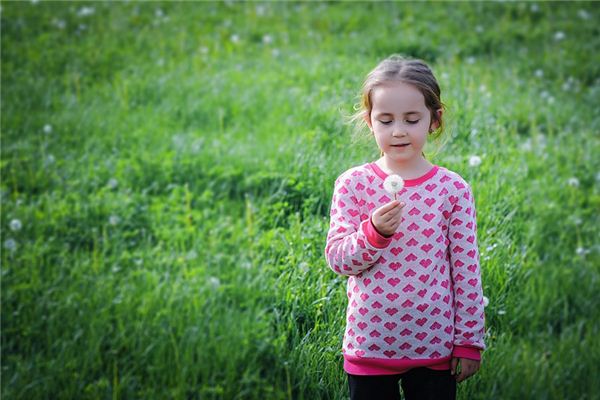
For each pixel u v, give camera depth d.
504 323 3.68
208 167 5.41
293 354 3.46
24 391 3.88
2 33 7.69
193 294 4.27
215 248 4.58
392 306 2.25
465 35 8.10
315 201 4.17
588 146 5.83
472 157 4.08
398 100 2.25
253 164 5.25
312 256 3.46
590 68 7.50
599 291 4.37
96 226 4.93
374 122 2.30
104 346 4.14
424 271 2.24
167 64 7.30
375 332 2.27
